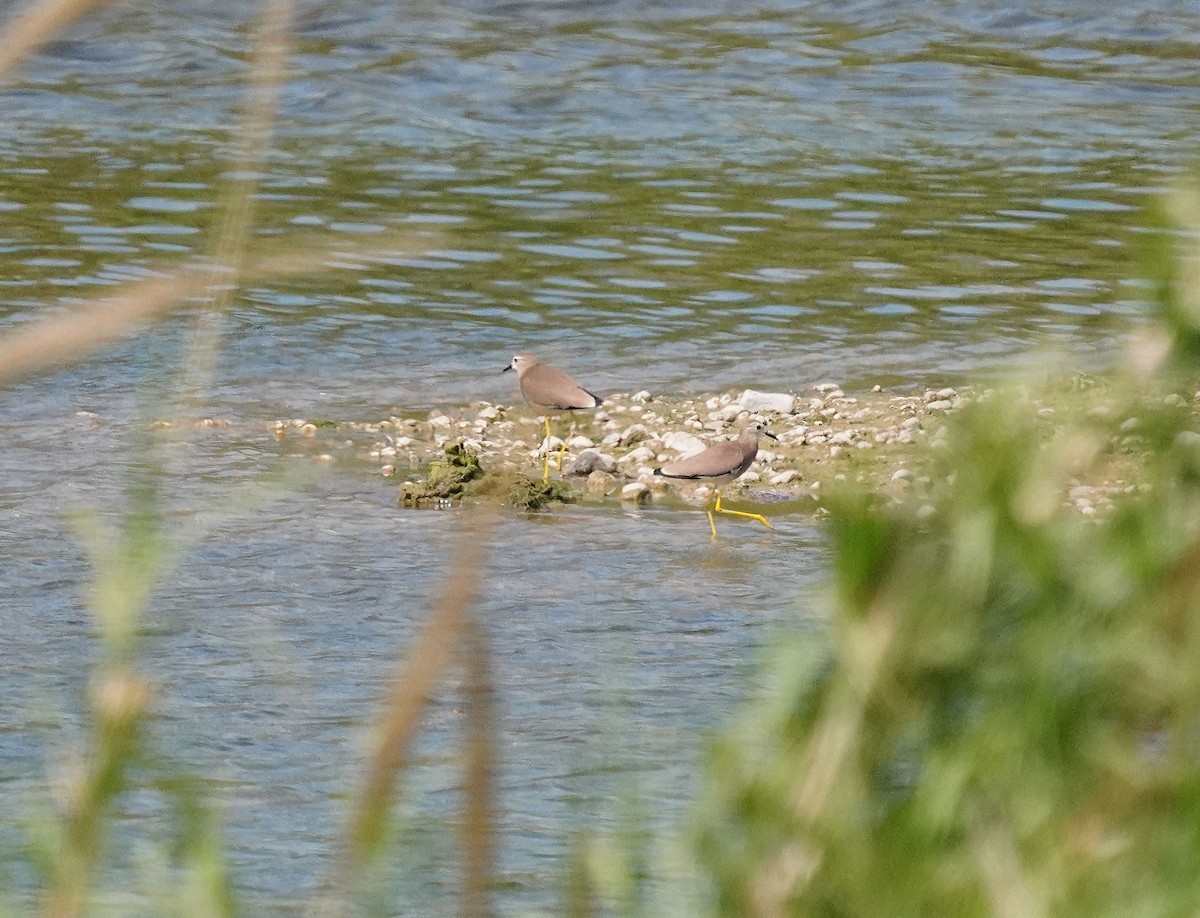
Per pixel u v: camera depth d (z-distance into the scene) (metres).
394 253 4.28
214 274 4.20
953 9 86.44
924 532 5.20
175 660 23.19
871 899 5.34
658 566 27.66
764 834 5.49
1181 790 5.33
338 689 22.44
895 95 71.12
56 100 67.56
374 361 39.75
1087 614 5.30
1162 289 5.61
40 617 24.64
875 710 5.25
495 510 4.43
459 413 36.59
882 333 42.16
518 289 45.69
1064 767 5.39
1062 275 47.09
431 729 19.97
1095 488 5.47
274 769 19.95
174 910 7.06
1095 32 82.81
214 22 80.88
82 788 5.45
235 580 26.34
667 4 86.88
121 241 48.88
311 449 33.72
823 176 58.66
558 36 80.44
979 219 53.25
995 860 5.33
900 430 34.84
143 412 5.97
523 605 25.64
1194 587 5.29
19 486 30.69
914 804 5.35
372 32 79.31
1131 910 5.28
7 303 42.25
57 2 3.78
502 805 18.36
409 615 25.23
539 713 21.28
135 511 5.88
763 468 33.38
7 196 53.50
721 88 71.88
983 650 5.27
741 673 22.73
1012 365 5.66
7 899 10.93
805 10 86.62
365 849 5.04
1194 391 5.55
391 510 30.19
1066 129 65.75
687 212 53.84
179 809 6.85
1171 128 66.06
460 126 65.25
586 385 38.47
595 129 65.12
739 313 43.84
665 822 17.06
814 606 5.43
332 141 62.50
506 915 15.50
